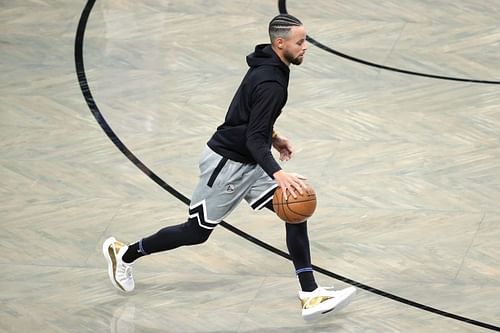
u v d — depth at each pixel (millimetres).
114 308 17516
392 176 20750
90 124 22859
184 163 21391
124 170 21219
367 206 19891
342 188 20438
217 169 16297
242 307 17438
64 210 20016
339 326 16906
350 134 22188
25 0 28484
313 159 21359
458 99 23422
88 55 25703
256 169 16406
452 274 18047
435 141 21875
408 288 17750
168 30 26750
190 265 18500
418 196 20125
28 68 25188
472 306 17266
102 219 19734
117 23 27141
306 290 16672
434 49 25531
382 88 23922
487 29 26422
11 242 19156
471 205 19812
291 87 23984
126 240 19109
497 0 27922
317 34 26328
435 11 27359
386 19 26984
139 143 22141
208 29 26719
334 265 18359
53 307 17547
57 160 21594
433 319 16984
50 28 26984
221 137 16266
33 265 18562
